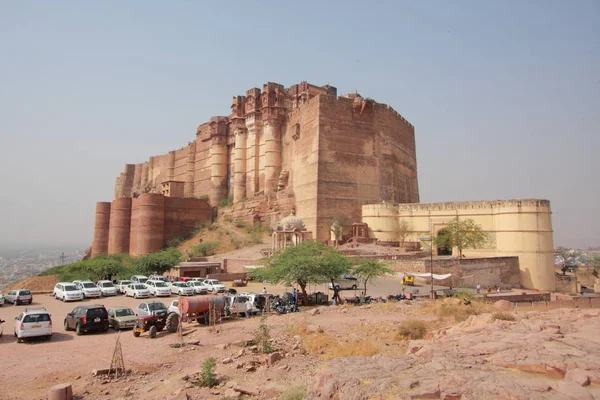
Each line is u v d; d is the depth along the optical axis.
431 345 9.66
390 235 49.72
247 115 67.50
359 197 53.47
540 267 40.75
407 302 23.88
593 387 7.07
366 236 49.56
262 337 15.33
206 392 10.84
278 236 46.66
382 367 8.50
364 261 28.61
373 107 56.19
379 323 17.83
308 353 13.91
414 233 49.22
